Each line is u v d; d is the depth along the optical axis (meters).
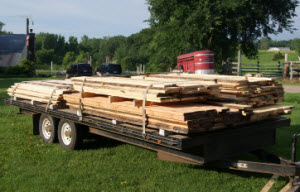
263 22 29.98
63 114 6.79
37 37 143.12
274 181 4.98
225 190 4.76
